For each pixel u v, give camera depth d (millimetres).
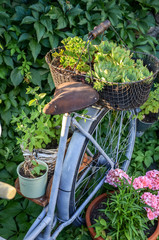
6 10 2039
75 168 1510
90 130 1574
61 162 1357
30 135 1518
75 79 1430
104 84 1317
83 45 1539
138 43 2633
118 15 2379
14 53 2189
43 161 1554
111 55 1521
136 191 1714
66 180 1513
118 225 1599
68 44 1688
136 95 1373
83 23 2244
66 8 2146
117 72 1369
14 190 916
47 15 2062
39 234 1574
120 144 2418
